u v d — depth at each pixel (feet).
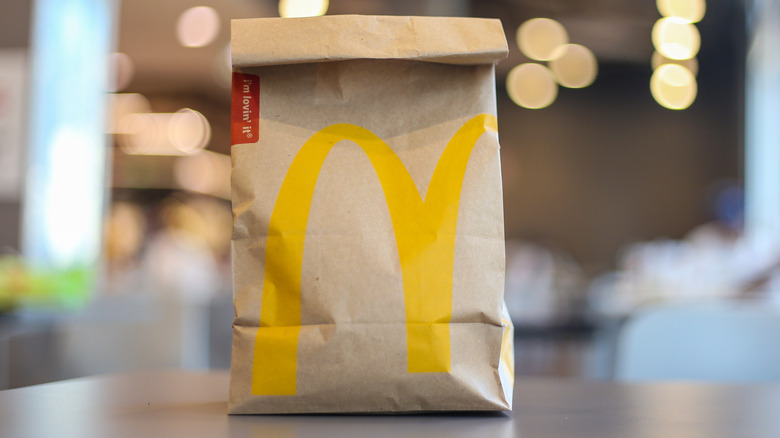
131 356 6.34
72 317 6.17
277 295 2.37
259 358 2.34
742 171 26.12
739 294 8.30
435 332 2.34
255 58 2.35
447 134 2.43
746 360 4.25
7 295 5.71
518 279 15.85
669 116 27.22
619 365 4.33
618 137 27.71
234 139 2.42
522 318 13.53
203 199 36.32
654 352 4.30
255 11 18.63
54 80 11.70
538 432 2.07
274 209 2.38
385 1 17.12
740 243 19.42
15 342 4.72
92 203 12.67
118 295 7.72
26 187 11.14
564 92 28.07
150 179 33.47
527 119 28.27
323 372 2.32
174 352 6.79
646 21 22.25
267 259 2.37
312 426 2.16
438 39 2.38
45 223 11.55
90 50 12.76
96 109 12.87
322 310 2.34
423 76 2.45
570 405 2.43
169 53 23.00
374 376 2.32
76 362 5.62
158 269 11.23
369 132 2.43
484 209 2.40
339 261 2.35
